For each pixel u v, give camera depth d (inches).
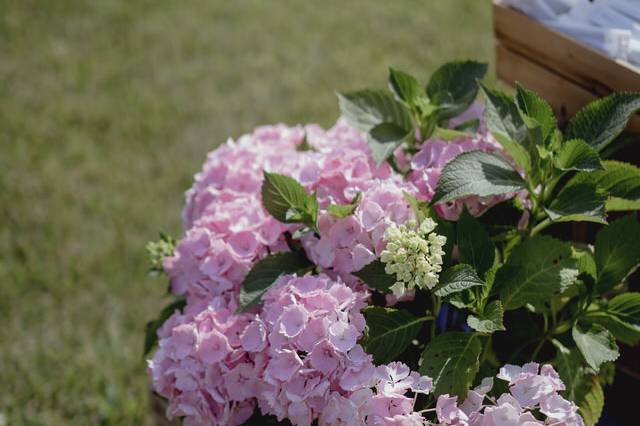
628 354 61.4
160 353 56.0
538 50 61.6
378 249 53.9
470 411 51.5
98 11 136.4
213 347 54.2
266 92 115.0
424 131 60.1
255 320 53.5
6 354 83.2
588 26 59.0
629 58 57.6
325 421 51.7
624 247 54.7
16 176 104.2
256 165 60.6
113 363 82.0
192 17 133.3
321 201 56.2
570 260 53.1
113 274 90.0
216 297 56.1
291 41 124.9
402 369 51.7
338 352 51.6
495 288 53.7
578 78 60.2
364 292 54.8
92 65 124.0
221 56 123.5
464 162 54.4
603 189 54.0
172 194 100.0
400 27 124.6
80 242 94.2
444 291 51.9
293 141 64.1
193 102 114.7
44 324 85.5
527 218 57.2
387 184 55.3
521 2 61.1
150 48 126.6
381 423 50.7
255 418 55.3
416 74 114.3
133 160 105.7
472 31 121.4
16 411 79.0
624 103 54.9
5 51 128.6
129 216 97.3
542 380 50.9
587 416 54.6
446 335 53.1
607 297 59.7
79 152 107.4
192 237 58.0
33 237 95.2
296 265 56.1
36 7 138.1
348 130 63.4
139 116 112.9
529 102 55.2
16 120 113.8
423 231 51.5
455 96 59.9
